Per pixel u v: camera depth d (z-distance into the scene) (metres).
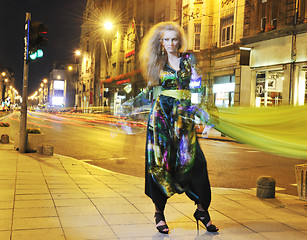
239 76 24.72
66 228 3.50
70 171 7.52
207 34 28.02
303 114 11.69
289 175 8.28
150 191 3.52
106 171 7.94
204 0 28.19
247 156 11.70
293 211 4.65
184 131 3.44
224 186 6.96
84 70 76.31
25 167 7.62
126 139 18.05
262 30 22.66
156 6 37.91
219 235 3.49
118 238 3.28
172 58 3.51
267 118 10.97
